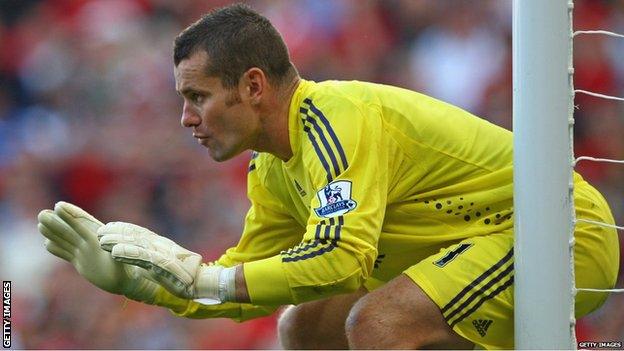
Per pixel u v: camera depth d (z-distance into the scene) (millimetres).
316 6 35406
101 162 32969
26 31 35719
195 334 27438
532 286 11398
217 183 32062
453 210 12578
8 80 35156
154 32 35781
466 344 12602
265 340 27297
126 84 34656
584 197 12531
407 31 35438
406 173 12477
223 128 12203
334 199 11445
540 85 11422
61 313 27891
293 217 13469
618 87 34000
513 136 11711
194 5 36375
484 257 12164
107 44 35250
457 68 34781
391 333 11828
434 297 11914
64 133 33812
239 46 12062
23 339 27469
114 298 27875
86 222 11820
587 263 12344
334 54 34875
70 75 34938
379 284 13938
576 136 33062
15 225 31172
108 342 27516
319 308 14203
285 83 12375
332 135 11766
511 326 12133
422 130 12422
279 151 12531
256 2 35812
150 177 32594
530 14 11477
